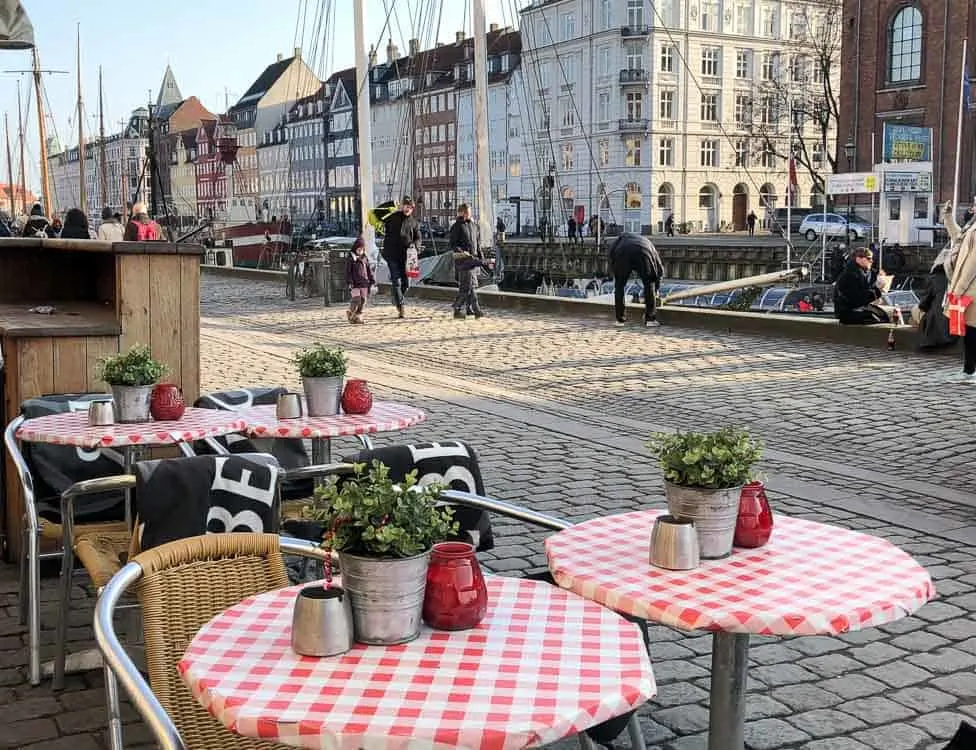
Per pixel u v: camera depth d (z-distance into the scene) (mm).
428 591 2416
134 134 115625
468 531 3969
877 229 45469
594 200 83438
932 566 5707
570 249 49188
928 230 38062
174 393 4848
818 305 26984
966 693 4188
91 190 123312
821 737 3814
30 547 4320
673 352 14758
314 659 2260
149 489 3488
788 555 2879
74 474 4957
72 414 5055
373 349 15617
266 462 3740
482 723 1971
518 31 31641
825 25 63719
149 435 4492
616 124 81562
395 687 2129
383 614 2312
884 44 56188
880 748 3738
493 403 10891
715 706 2875
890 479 7652
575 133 84875
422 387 11953
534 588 2701
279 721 1985
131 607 3928
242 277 34000
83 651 4371
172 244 6156
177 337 6234
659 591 2596
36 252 7590
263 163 116312
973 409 10227
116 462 5090
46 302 7555
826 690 4211
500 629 2424
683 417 10109
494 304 22156
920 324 14023
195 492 3539
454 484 4008
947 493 7250
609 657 2271
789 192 37812
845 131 58688
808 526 3156
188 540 2979
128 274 6051
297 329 18656
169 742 2213
